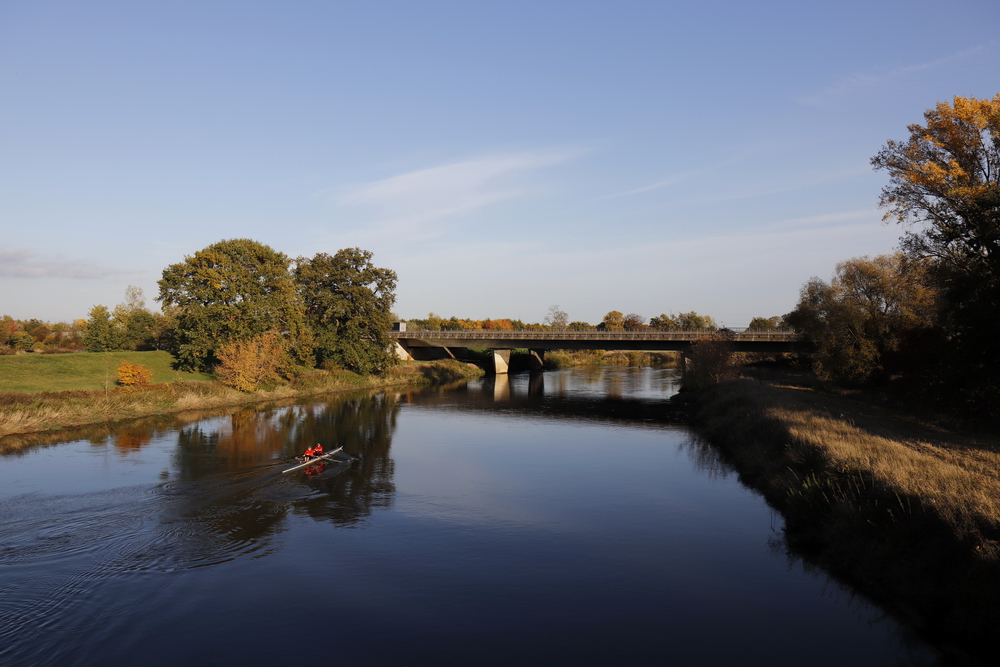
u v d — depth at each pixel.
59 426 40.22
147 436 38.69
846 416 35.66
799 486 23.48
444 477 30.58
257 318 64.31
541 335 89.50
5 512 22.44
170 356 69.06
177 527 21.58
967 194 31.55
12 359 55.00
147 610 15.66
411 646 14.15
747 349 79.56
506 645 14.23
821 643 14.20
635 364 156.88
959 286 31.31
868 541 17.70
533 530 22.55
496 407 60.69
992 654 12.96
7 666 12.82
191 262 61.84
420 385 86.62
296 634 14.64
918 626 14.50
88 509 22.97
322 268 78.56
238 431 41.78
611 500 26.69
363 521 23.25
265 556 19.45
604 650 13.99
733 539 21.56
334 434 42.31
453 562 19.38
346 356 78.44
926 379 37.56
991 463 21.81
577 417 53.62
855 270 53.06
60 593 16.31
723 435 40.59
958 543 14.84
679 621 15.41
